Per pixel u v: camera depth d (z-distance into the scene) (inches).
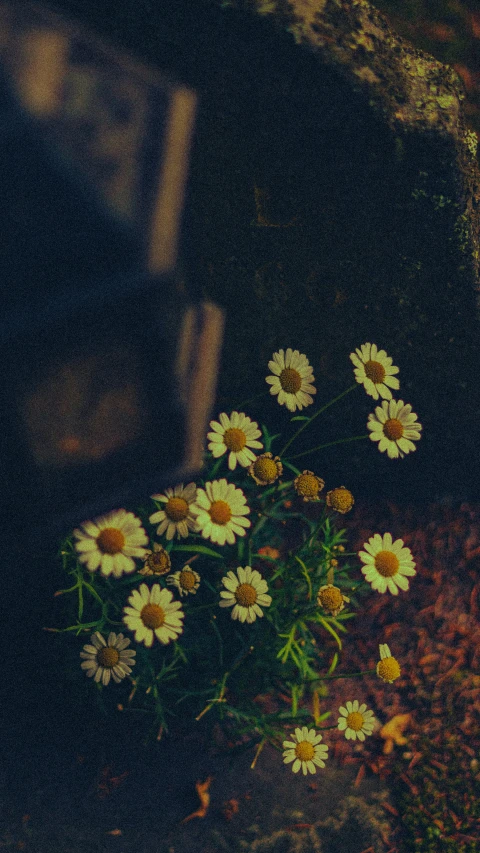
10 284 38.2
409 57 41.6
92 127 38.0
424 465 47.9
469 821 43.7
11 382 39.1
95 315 38.9
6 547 41.2
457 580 47.9
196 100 40.6
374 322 44.6
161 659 41.4
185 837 41.4
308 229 42.9
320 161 41.7
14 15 37.8
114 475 40.5
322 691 44.7
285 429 46.8
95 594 39.1
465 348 44.9
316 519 47.4
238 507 38.2
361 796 43.5
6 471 40.1
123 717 42.6
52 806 41.0
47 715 42.3
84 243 38.2
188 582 39.1
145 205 38.6
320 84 40.3
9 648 42.3
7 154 37.3
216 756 43.1
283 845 41.9
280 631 40.9
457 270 43.3
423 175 41.6
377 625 46.7
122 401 40.1
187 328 41.4
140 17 39.6
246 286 43.7
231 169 41.8
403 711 45.4
